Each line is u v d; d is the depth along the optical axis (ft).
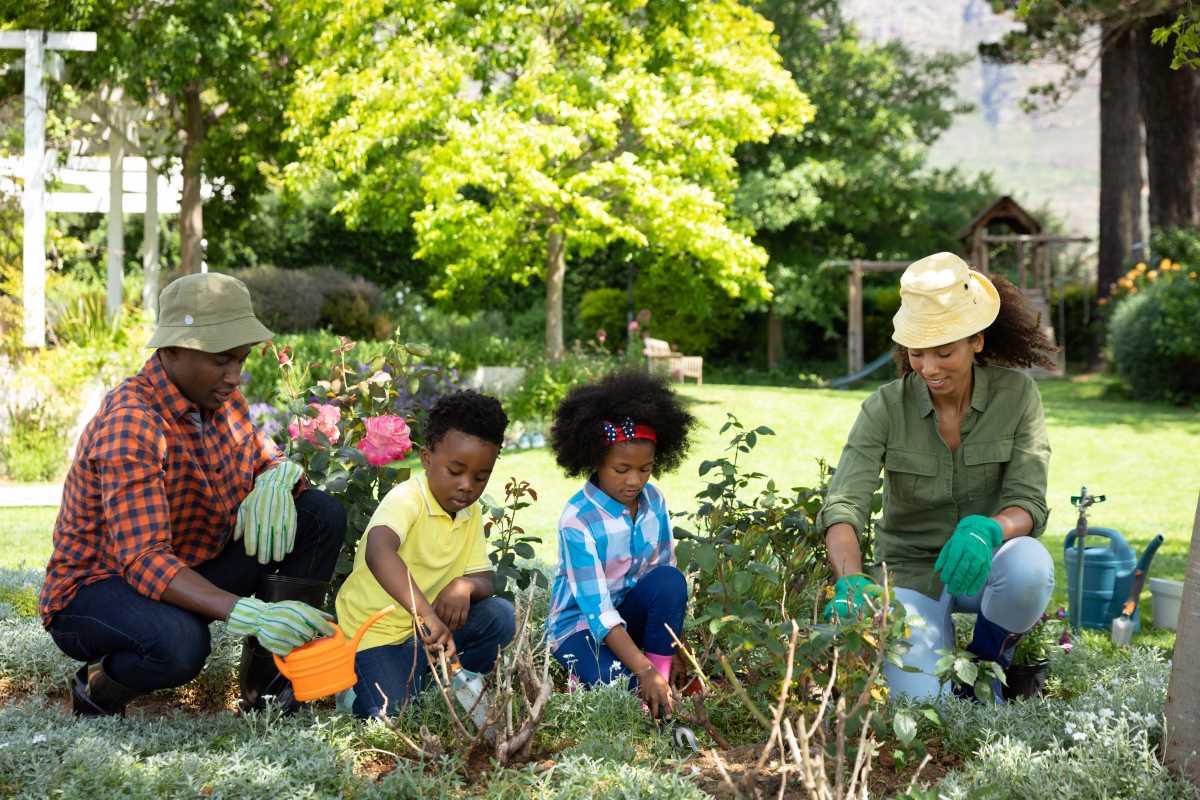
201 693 11.82
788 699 9.59
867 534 13.16
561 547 11.11
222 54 49.32
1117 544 16.47
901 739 8.50
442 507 10.82
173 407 10.07
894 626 8.74
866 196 83.66
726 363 89.61
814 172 79.41
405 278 84.89
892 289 86.69
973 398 11.51
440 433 10.50
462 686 10.23
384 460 12.41
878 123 84.69
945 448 11.63
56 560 10.05
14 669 12.19
